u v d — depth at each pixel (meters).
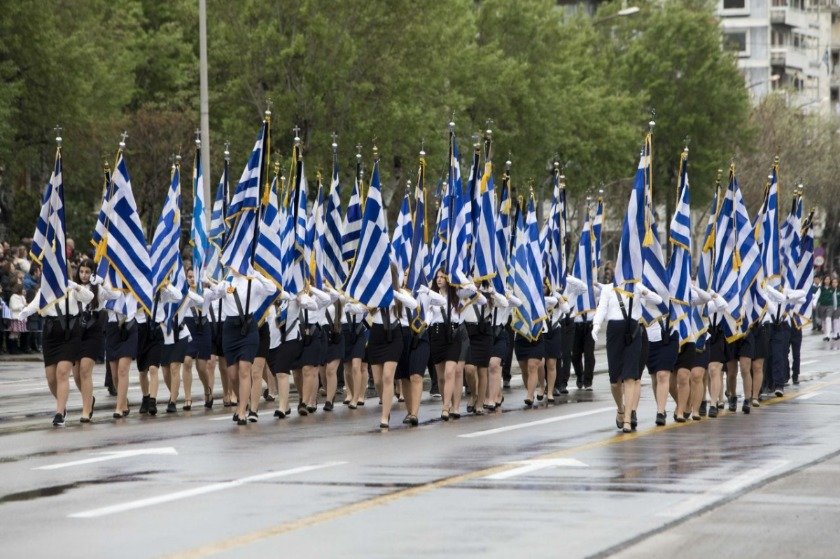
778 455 40.59
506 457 39.84
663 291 49.56
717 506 31.19
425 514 29.88
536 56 153.75
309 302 52.88
